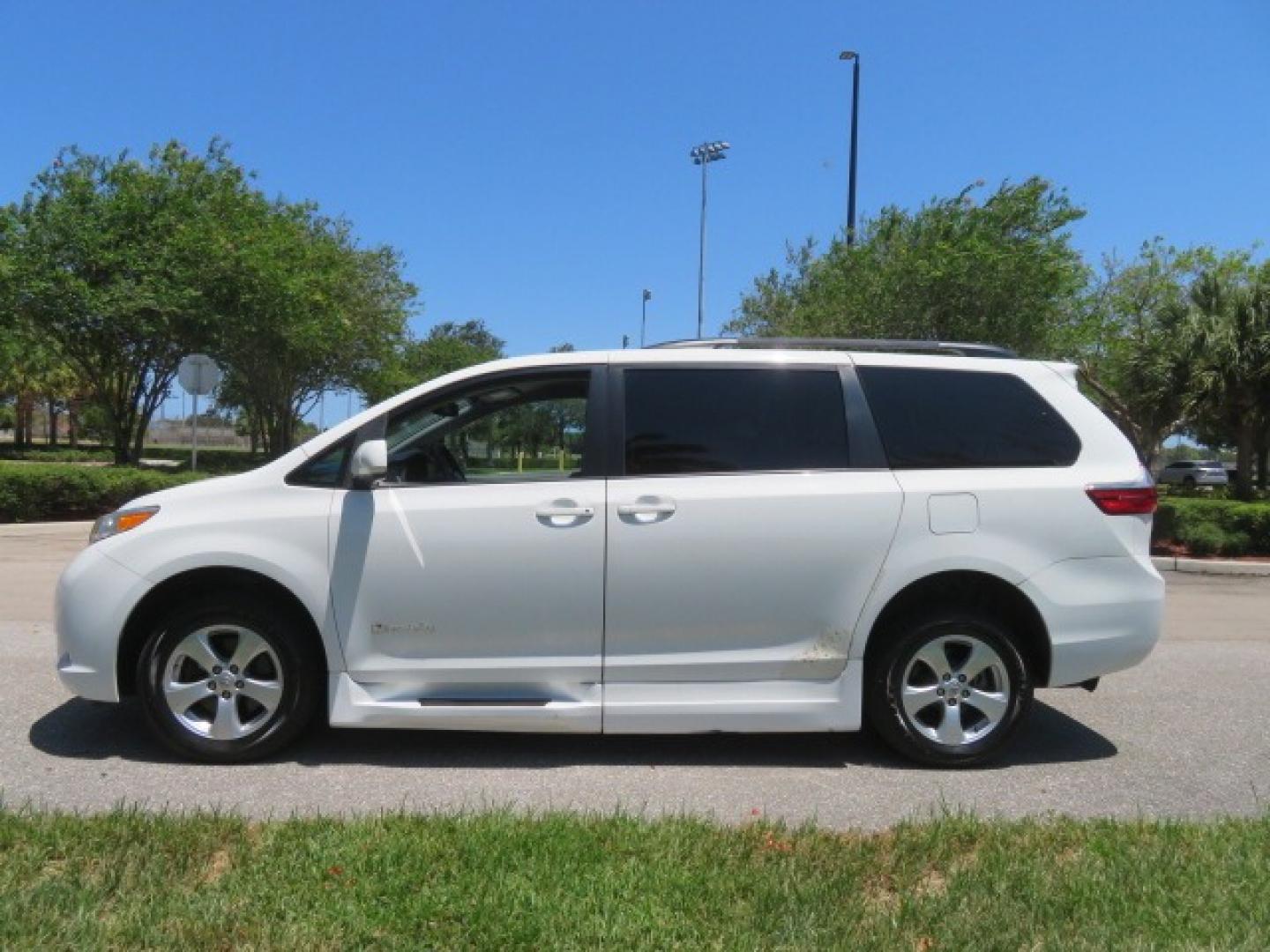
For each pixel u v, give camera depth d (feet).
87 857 11.37
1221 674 23.52
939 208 60.49
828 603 15.90
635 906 10.47
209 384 57.93
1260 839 12.56
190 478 56.49
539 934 9.89
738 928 10.07
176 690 15.76
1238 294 75.77
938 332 57.47
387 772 15.61
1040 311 57.00
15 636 24.90
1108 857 11.98
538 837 12.13
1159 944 9.91
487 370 16.66
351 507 15.78
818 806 14.49
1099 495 16.39
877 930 10.08
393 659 15.78
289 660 15.81
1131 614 16.39
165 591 16.01
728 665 15.89
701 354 16.76
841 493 15.96
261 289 73.15
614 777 15.61
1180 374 74.49
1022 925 10.22
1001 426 16.76
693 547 15.72
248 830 12.34
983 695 16.33
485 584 15.66
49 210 69.31
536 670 15.78
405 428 16.52
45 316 68.59
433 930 9.95
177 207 72.54
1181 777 16.11
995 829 12.91
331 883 10.84
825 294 66.95
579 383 16.60
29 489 49.80
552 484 15.97
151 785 14.83
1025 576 16.07
